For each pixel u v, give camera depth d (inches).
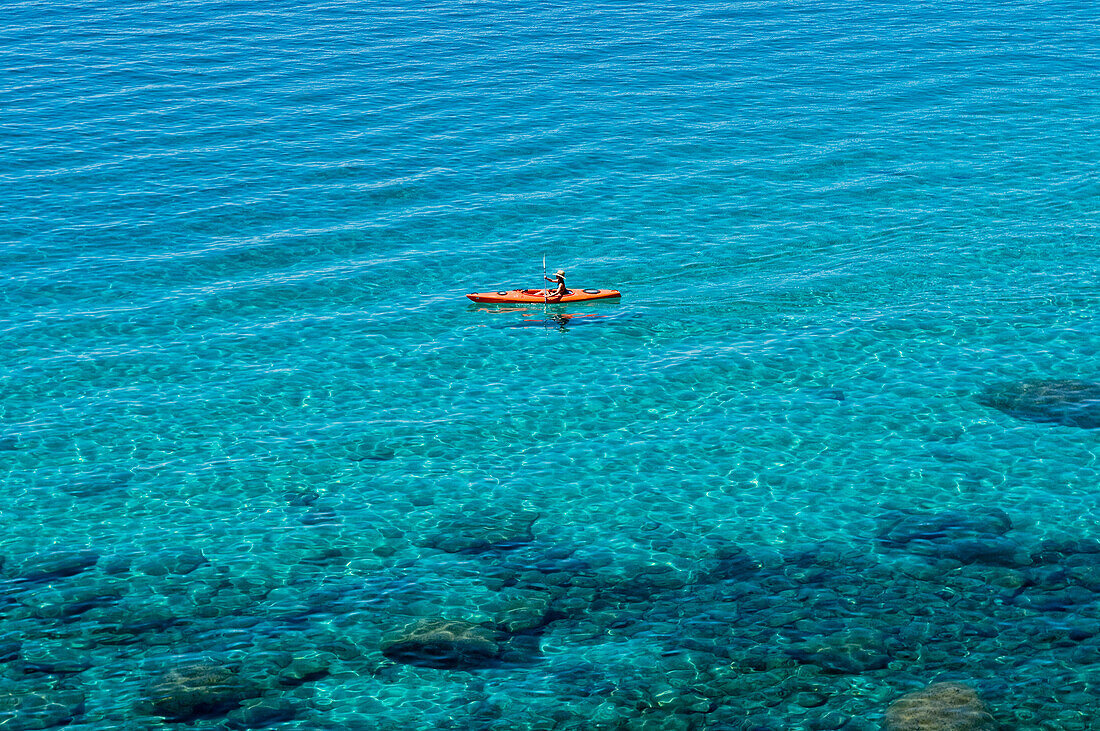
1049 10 3437.5
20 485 1376.7
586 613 1163.3
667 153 2445.9
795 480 1392.7
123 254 1993.1
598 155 2436.0
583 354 1713.8
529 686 1063.0
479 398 1594.5
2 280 1883.6
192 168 2337.6
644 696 1045.8
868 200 2226.9
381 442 1487.5
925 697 1016.9
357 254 2022.6
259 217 2140.7
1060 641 1092.5
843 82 2851.9
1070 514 1300.4
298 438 1494.8
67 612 1158.3
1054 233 2076.8
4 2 3467.0
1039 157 2405.3
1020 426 1487.5
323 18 3371.1
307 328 1781.5
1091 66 2945.4
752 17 3393.2
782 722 1007.6
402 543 1283.2
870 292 1884.8
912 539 1266.0
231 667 1085.1
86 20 3304.6
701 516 1326.3
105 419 1526.8
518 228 2124.8
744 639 1115.3
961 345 1705.2
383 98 2736.2
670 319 1815.9
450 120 2610.7
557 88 2817.4
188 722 1017.5
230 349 1715.1
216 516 1330.0
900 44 3134.8
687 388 1614.2
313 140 2490.2
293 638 1127.0
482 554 1262.3
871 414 1531.7
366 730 1012.5
